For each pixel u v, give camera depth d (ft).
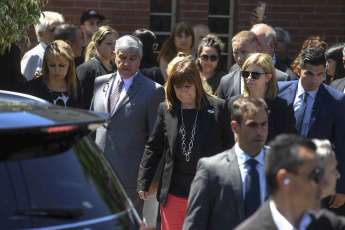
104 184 30.12
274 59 70.64
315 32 94.63
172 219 48.44
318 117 51.65
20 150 27.45
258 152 35.81
